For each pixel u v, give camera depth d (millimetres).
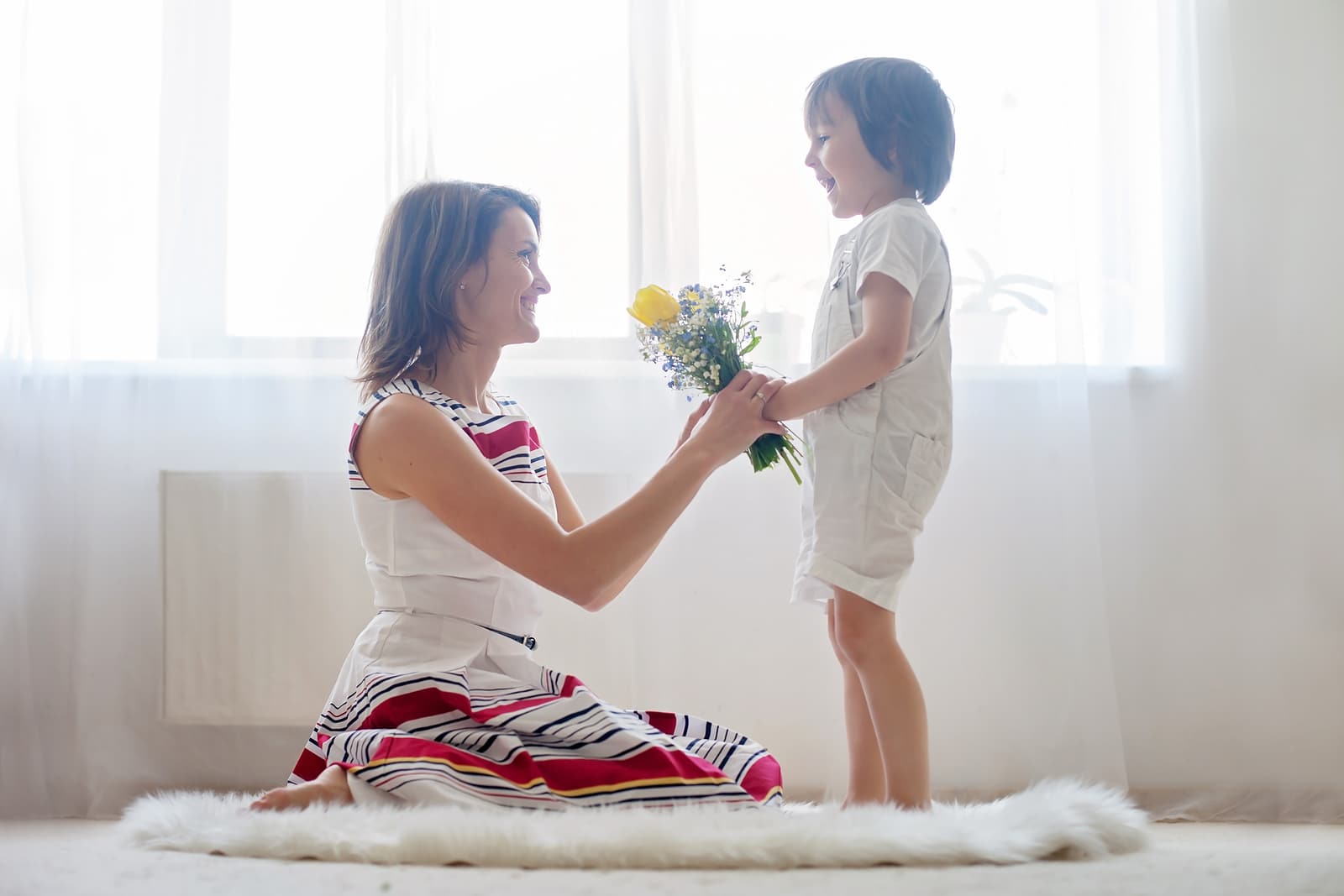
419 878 1039
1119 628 2201
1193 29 2234
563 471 2223
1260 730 2152
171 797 1454
